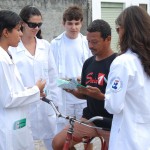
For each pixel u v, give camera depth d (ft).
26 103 10.19
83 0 38.88
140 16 8.59
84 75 11.37
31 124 12.92
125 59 8.50
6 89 9.73
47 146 13.56
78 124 10.71
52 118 13.23
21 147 10.41
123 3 43.70
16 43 10.12
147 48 8.57
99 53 10.69
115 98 8.38
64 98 14.61
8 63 9.83
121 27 8.77
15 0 32.94
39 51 12.85
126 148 8.64
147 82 8.73
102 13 41.50
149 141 8.78
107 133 10.36
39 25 12.73
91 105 10.82
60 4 36.73
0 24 9.82
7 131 9.96
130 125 8.64
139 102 8.66
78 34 15.11
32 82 12.60
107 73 10.50
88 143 11.13
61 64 14.75
